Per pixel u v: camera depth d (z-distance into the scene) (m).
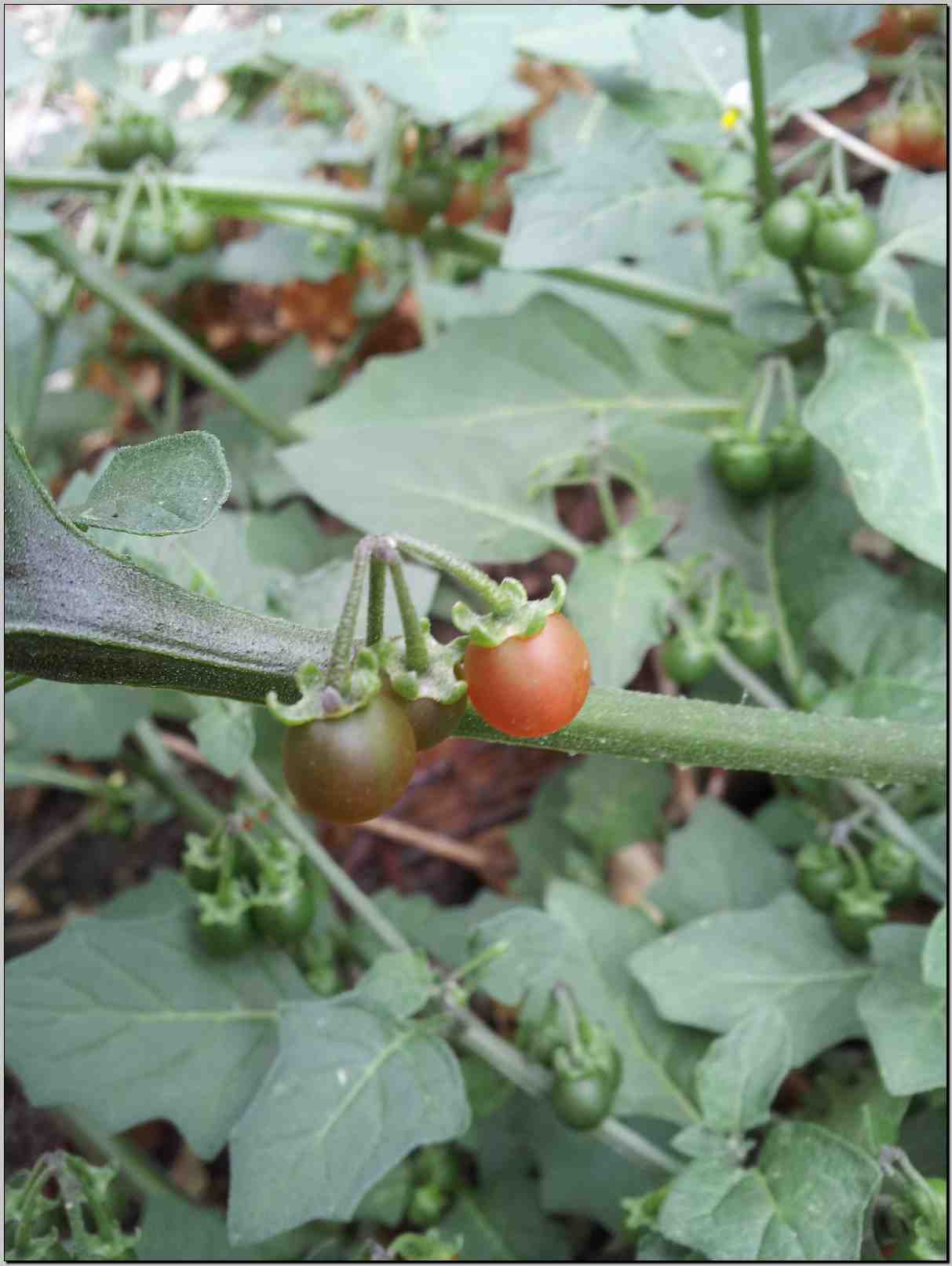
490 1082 0.18
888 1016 0.15
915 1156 0.16
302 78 0.28
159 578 0.10
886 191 0.19
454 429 0.20
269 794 0.17
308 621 0.15
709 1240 0.13
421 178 0.21
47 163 0.25
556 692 0.09
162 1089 0.15
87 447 0.30
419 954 0.15
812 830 0.20
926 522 0.15
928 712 0.17
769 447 0.19
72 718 0.18
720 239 0.23
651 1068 0.17
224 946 0.16
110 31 0.25
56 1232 0.14
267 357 0.29
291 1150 0.14
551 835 0.23
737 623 0.19
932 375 0.17
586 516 0.26
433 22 0.19
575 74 0.30
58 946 0.16
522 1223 0.17
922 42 0.22
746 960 0.17
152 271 0.24
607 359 0.21
